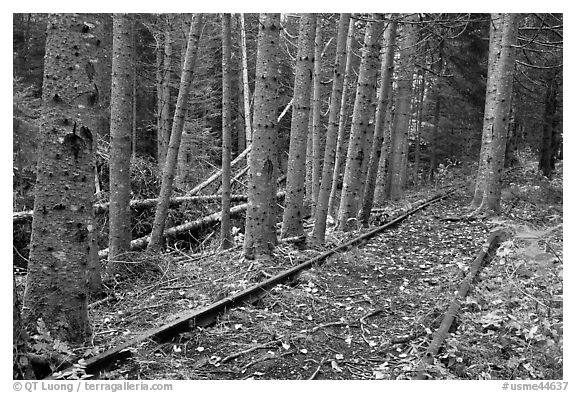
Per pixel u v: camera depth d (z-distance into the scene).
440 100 23.64
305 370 4.21
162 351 4.38
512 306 5.35
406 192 19.55
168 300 6.04
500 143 11.04
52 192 4.22
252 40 20.27
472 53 18.78
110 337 4.74
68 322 4.30
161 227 8.09
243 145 20.00
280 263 7.19
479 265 7.00
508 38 10.66
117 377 3.90
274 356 4.40
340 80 8.93
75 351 4.23
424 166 27.94
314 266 7.14
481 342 4.54
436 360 4.06
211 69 21.14
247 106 14.49
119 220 7.18
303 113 8.22
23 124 9.05
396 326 5.24
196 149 17.30
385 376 4.02
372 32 9.32
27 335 3.80
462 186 19.48
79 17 4.12
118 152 7.09
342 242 8.96
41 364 3.83
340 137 12.01
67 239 4.28
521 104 21.91
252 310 5.45
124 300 6.16
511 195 13.88
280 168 20.41
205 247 9.58
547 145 17.69
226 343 4.66
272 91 7.12
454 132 26.17
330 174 8.68
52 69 4.10
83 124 4.23
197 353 4.46
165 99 14.95
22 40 16.59
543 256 6.51
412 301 6.00
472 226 10.30
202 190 13.38
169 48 14.83
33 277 4.25
